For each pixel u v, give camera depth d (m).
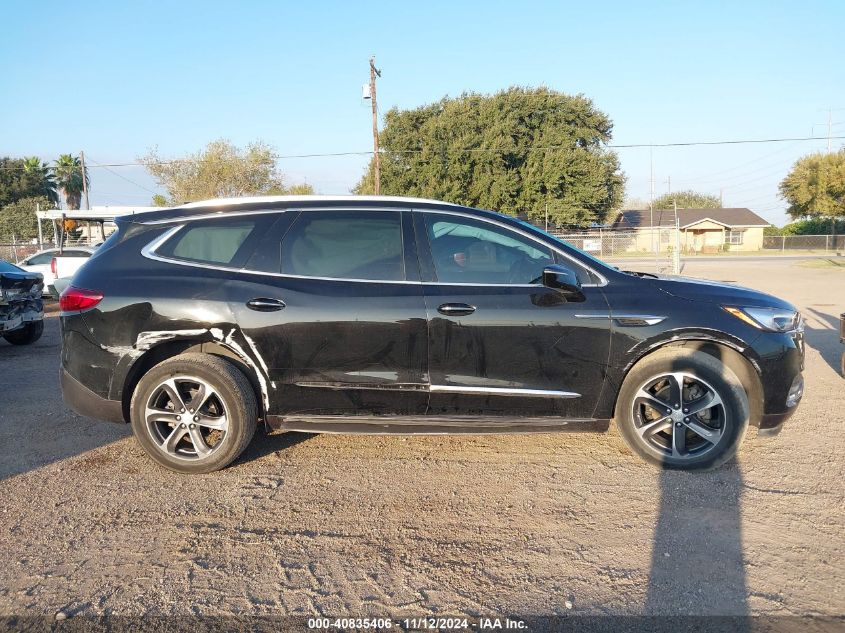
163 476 4.09
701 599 2.71
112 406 4.07
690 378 3.95
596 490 3.80
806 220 60.06
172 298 3.98
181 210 4.31
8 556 3.11
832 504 3.58
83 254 15.83
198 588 2.84
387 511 3.57
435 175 39.94
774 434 4.10
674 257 23.30
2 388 6.56
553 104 40.84
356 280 4.05
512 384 3.97
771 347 3.96
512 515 3.50
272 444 4.66
